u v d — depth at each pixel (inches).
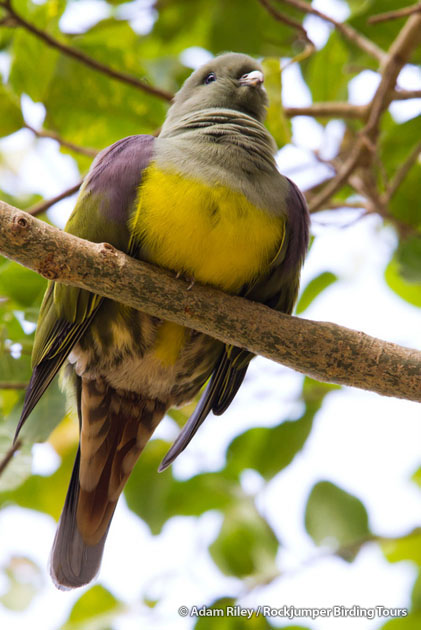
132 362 286.4
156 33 450.6
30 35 366.9
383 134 393.7
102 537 302.5
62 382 312.2
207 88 344.5
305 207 289.6
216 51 441.7
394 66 365.7
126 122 392.2
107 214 266.1
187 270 261.6
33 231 235.5
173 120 348.5
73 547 299.7
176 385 298.2
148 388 294.4
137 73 390.3
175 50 461.7
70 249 239.8
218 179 263.3
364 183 383.6
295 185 292.5
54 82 381.7
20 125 367.2
